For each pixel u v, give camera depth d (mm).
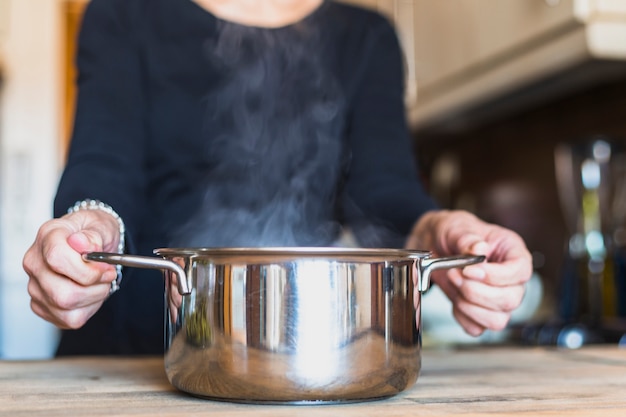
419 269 658
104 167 919
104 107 1020
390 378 617
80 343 1104
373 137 1155
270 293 587
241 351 591
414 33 1899
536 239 1953
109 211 774
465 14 1637
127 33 1103
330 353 588
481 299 749
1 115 2465
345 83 1179
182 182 1093
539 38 1375
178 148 1098
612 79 1579
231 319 594
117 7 1104
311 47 1153
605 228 1529
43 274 640
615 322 1457
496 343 1571
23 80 2473
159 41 1107
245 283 592
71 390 686
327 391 591
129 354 1105
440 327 1682
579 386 724
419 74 1881
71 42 2678
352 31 1200
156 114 1097
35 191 2461
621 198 1525
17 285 2414
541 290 1760
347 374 593
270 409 587
